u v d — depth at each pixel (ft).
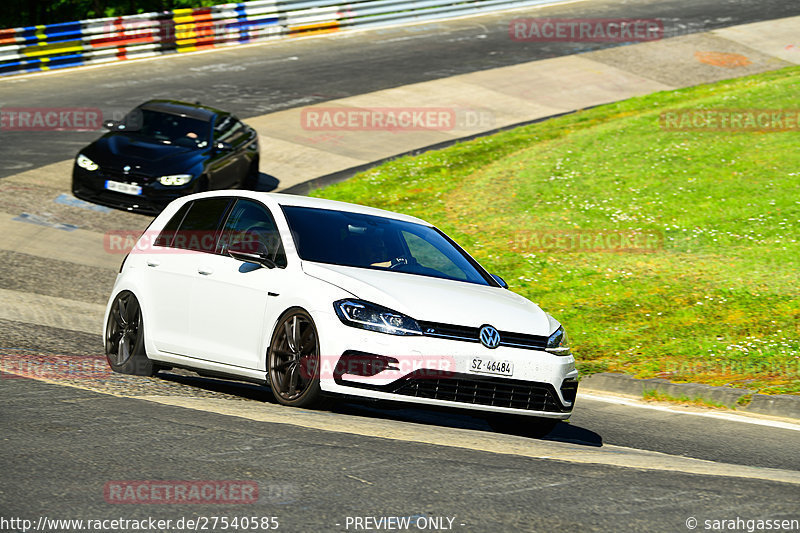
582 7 474.08
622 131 248.73
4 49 318.45
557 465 64.28
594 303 146.51
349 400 76.54
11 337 110.22
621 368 119.24
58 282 150.71
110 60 348.18
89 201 199.72
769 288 146.92
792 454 86.94
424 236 95.30
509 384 78.89
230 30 384.68
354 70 347.77
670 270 158.71
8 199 196.95
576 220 188.44
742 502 56.03
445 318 77.92
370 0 423.64
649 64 366.43
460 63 362.12
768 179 201.67
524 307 85.87
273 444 63.67
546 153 236.63
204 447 61.87
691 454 85.30
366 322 76.48
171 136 207.21
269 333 81.82
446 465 61.41
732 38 405.18
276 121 281.33
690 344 126.21
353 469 58.80
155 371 98.43
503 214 195.83
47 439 61.82
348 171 242.58
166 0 506.07
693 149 226.38
